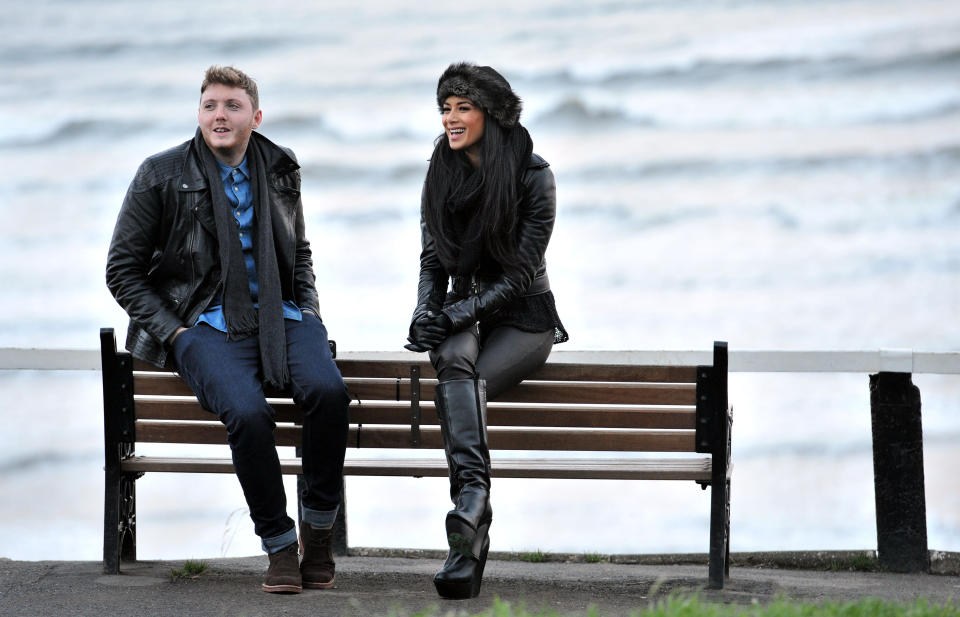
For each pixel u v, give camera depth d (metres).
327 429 9.41
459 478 9.23
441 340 9.58
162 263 9.77
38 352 11.34
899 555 11.05
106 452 10.03
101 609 8.66
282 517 9.31
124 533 10.70
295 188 10.20
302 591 9.43
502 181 9.63
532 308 9.99
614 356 11.56
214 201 9.62
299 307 10.22
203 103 9.75
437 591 9.24
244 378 9.25
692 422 9.73
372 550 12.09
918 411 10.99
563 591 9.59
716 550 9.69
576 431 9.87
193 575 10.07
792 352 11.21
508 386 9.86
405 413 10.07
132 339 9.92
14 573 10.04
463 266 9.91
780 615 7.31
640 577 10.45
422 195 10.17
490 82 9.73
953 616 7.54
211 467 10.07
